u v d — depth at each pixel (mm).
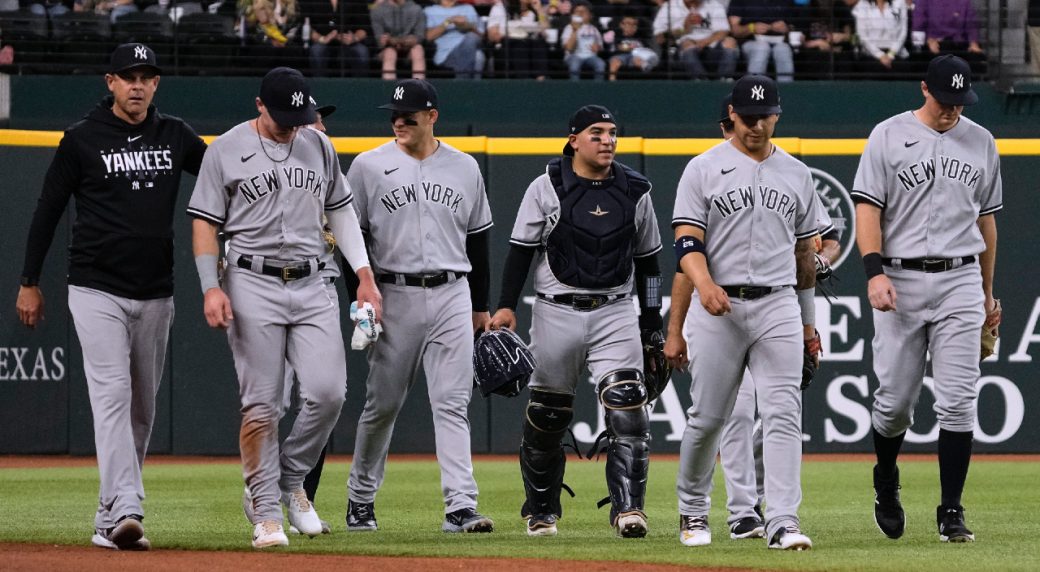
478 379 25156
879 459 25531
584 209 24688
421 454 48875
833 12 56156
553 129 51438
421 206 26641
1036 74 55250
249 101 54062
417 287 26578
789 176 23250
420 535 25656
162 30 55031
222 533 26219
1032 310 48875
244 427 23000
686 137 51219
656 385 26094
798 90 55000
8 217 47656
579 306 24875
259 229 22969
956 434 24578
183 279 48250
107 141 23375
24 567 20047
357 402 48219
